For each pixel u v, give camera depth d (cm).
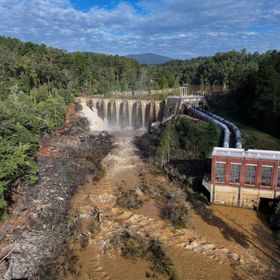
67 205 5116
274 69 8162
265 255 3972
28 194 5091
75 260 3844
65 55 14775
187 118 8738
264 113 7888
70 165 6594
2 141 4291
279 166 4775
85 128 10269
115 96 13825
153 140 8281
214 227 4600
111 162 7281
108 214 4931
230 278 3584
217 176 5134
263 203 5084
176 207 5084
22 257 3709
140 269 3716
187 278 3575
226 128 7625
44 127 8356
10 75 10731
